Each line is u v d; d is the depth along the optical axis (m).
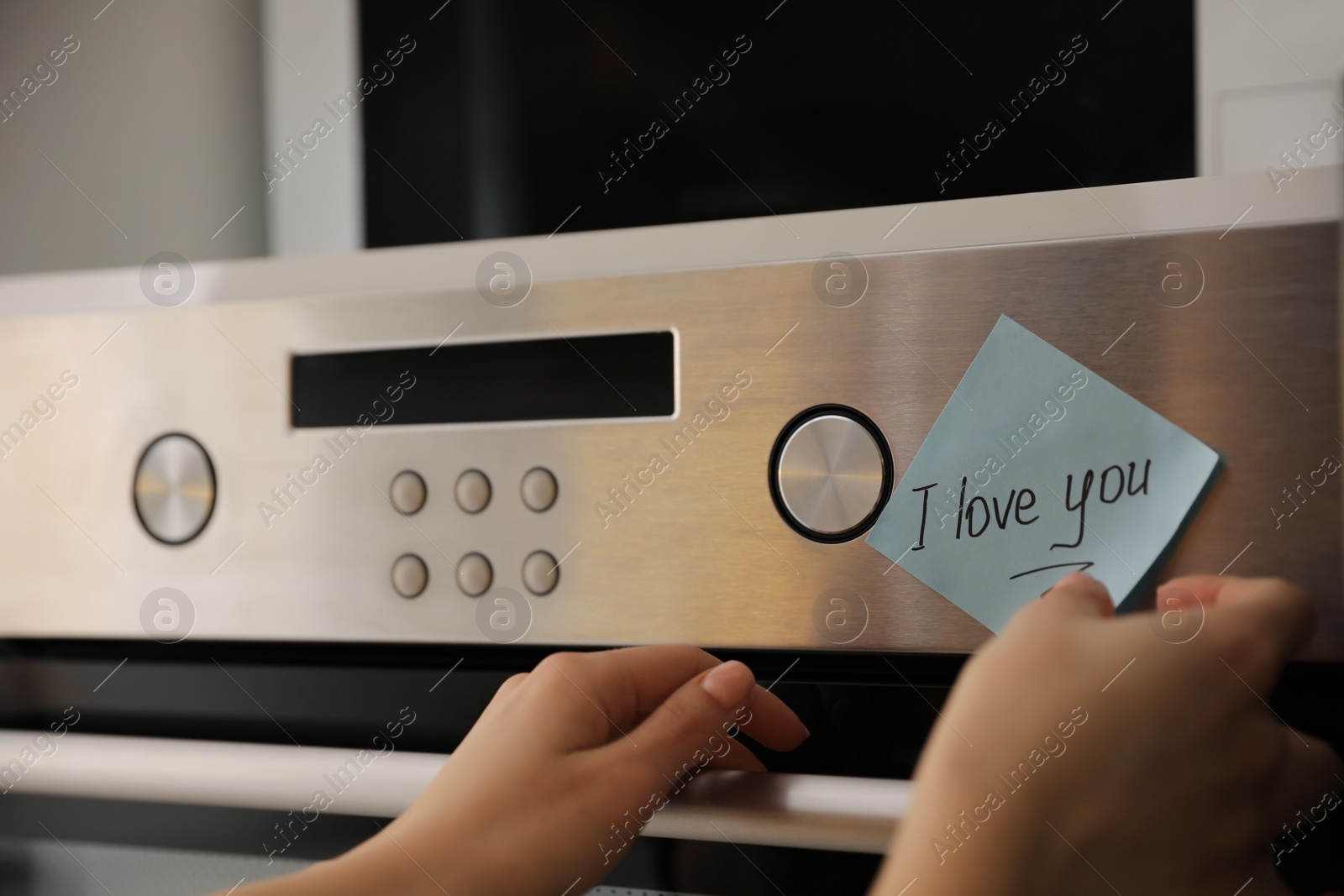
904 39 0.64
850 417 0.34
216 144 0.83
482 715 0.37
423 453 0.39
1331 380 0.30
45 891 0.41
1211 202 0.31
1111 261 0.32
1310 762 0.30
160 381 0.42
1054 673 0.29
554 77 0.72
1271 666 0.30
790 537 0.35
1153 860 0.28
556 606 0.37
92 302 0.44
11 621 0.44
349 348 0.40
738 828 0.32
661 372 0.36
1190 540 0.31
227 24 0.84
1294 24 0.54
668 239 0.36
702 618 0.36
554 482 0.37
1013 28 0.62
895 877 0.29
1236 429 0.31
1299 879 0.29
